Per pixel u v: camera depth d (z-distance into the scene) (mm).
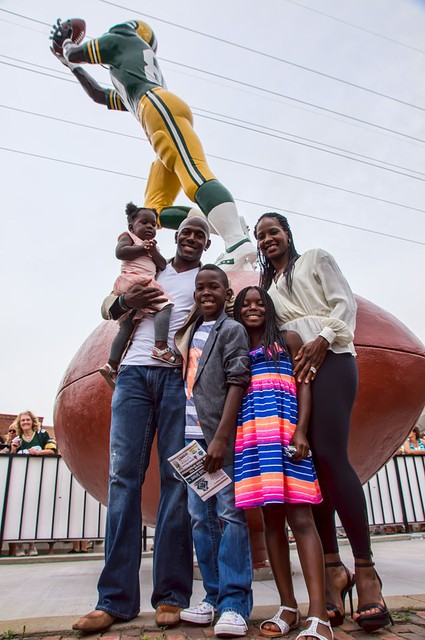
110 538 2018
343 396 1967
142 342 2307
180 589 2008
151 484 2930
